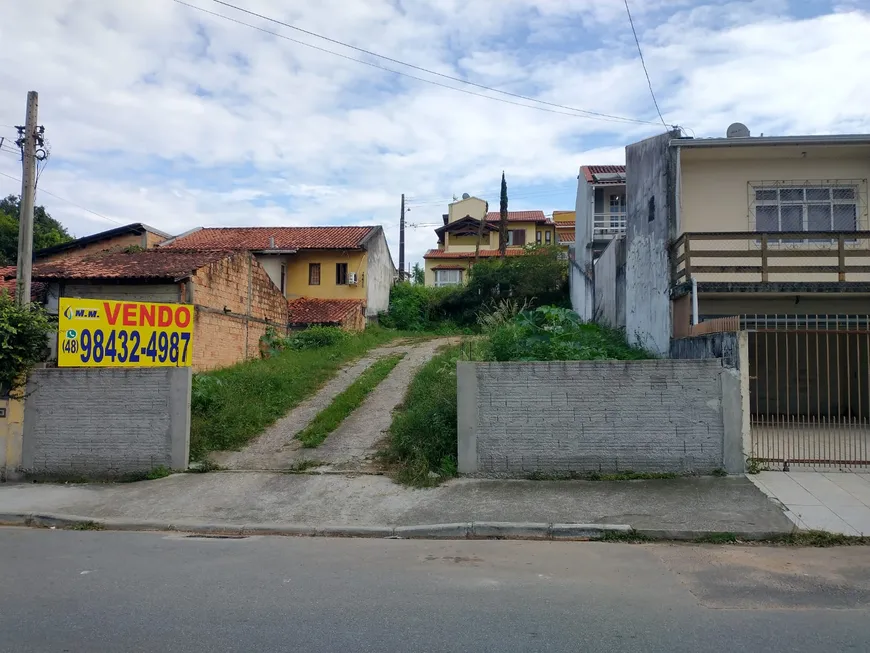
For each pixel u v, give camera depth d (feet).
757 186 48.42
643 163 50.34
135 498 28.66
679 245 43.16
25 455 33.01
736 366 29.19
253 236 99.19
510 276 95.76
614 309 60.44
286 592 17.34
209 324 54.54
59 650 13.74
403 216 144.97
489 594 17.07
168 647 13.85
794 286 40.55
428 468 30.22
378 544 22.91
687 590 17.37
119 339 40.81
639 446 29.43
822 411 45.98
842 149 45.68
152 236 94.32
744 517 23.90
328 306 84.94
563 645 13.83
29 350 33.30
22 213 36.42
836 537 22.13
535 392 30.04
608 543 22.65
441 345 73.67
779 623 14.98
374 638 14.24
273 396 44.50
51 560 20.79
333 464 32.63
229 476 31.19
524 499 26.81
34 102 37.14
